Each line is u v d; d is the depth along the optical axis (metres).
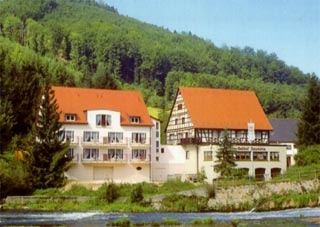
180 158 123.75
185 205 86.88
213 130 126.44
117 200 91.62
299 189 91.94
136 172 118.81
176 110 134.12
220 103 132.00
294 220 71.75
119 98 124.19
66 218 74.88
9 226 65.44
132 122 119.88
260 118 131.62
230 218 74.94
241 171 113.69
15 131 121.31
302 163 110.00
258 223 68.44
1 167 102.12
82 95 122.06
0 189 98.00
